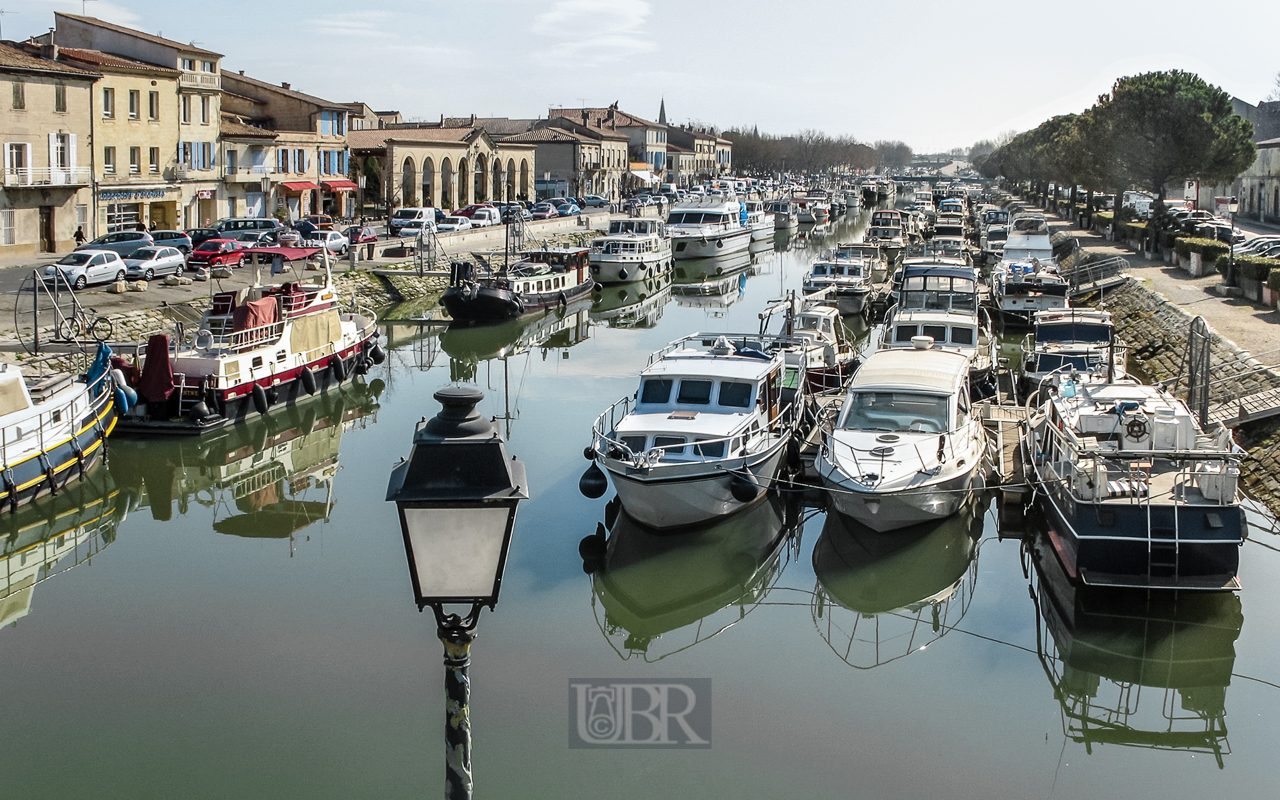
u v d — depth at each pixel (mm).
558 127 129250
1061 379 25156
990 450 25234
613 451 22172
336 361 34375
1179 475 18500
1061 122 110562
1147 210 83188
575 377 38250
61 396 25109
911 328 33719
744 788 13719
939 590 20359
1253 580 19609
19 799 13117
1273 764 14555
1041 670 17172
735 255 77500
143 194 59094
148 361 28625
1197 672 17125
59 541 22766
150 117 59781
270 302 31516
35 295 30578
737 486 21312
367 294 51719
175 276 45781
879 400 23406
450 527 5965
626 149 138875
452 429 6059
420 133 97625
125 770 13820
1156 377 33969
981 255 68125
